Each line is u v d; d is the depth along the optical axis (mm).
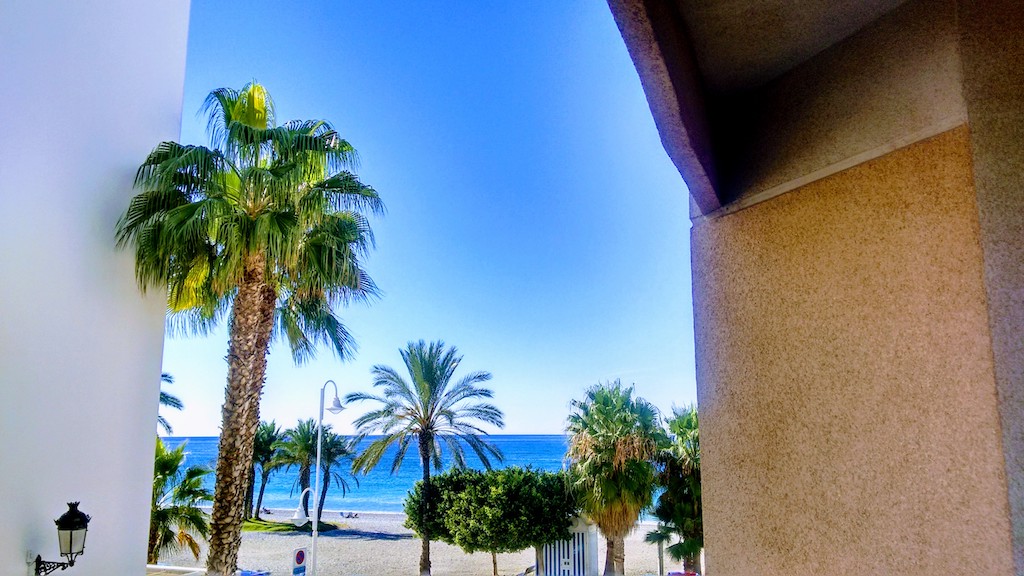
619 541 17469
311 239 10719
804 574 1488
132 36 8758
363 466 20312
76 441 7414
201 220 8828
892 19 1459
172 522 14203
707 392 1866
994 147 1226
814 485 1491
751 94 1838
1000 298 1169
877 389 1371
